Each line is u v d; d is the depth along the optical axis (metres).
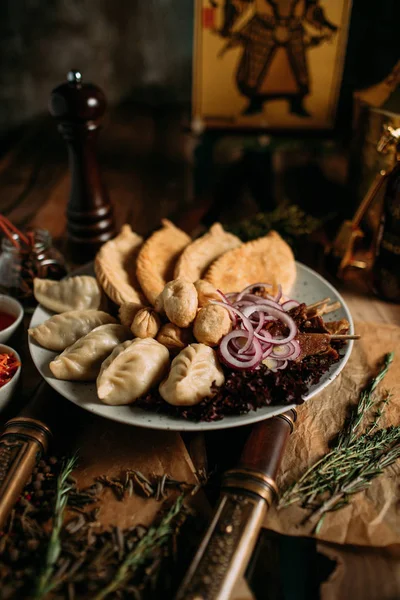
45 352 0.65
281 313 0.64
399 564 0.53
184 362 0.58
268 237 0.81
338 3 1.00
